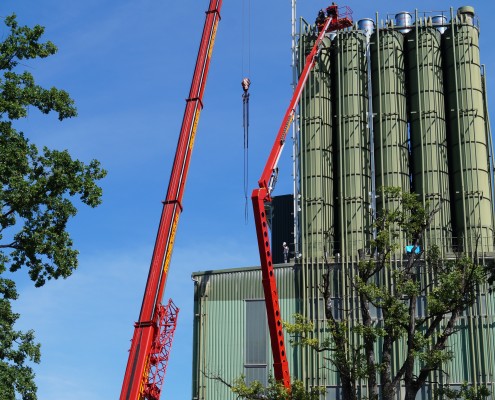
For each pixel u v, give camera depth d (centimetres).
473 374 7944
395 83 9612
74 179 5247
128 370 6550
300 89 8906
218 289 8706
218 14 8369
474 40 9700
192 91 7925
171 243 7194
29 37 5278
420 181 9275
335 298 8481
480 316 8069
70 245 5284
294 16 10106
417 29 9681
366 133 9538
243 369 8388
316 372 8188
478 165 9244
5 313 4975
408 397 4394
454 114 9500
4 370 4788
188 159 7606
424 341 4503
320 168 9431
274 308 6856
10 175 5106
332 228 9231
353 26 9994
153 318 6831
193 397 8400
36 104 5284
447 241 8900
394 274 4725
